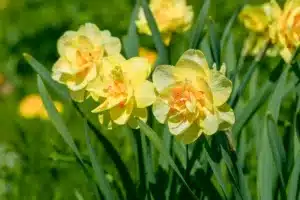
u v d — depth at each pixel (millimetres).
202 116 1544
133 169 2176
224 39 1790
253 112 1691
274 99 1676
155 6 1856
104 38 1647
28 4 4930
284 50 1711
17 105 3965
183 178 1661
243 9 1790
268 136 1610
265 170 1675
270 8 1764
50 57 4664
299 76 1722
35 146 2254
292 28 1703
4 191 2215
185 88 1540
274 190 1689
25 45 4688
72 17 4574
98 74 1619
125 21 4309
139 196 1733
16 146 2227
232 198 1768
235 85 1811
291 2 1707
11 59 4602
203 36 1814
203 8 1760
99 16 4391
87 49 1629
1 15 4930
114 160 1698
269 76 1731
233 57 1837
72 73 1617
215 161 1625
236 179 1632
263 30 1769
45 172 2188
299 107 1713
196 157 1696
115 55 1608
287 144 1771
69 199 2207
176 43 2123
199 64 1537
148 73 1582
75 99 1641
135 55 1800
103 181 1678
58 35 4691
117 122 1584
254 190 2092
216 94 1534
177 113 1545
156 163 1857
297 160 1671
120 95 1581
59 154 1854
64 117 2783
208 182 1707
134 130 1712
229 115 1546
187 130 1555
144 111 1589
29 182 2188
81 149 2191
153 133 1576
